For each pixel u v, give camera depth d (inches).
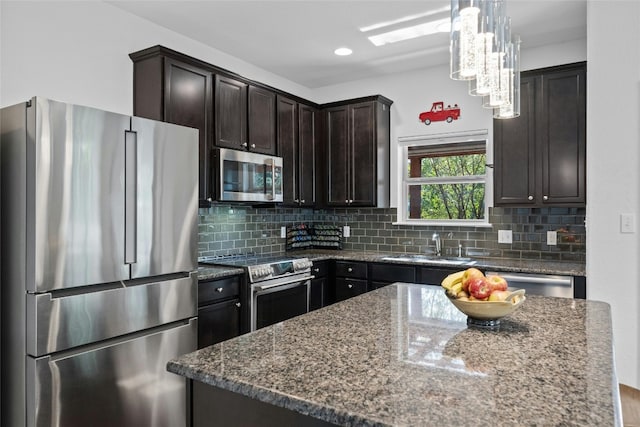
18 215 78.6
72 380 79.6
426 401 36.0
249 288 126.4
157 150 95.3
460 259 151.8
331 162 176.4
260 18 124.2
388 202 174.4
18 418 77.8
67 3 108.2
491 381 40.3
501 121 139.9
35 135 75.8
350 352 48.9
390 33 134.4
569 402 35.8
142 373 91.0
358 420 33.4
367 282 154.3
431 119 165.9
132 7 117.9
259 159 144.8
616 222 107.2
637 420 55.6
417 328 59.0
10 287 80.0
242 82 142.3
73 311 79.8
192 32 134.0
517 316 66.0
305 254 167.9
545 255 144.8
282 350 49.8
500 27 72.6
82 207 81.5
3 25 96.8
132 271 89.5
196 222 104.3
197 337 108.2
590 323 61.8
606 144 108.3
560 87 130.9
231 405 43.8
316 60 158.2
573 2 114.5
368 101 167.5
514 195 137.6
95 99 113.3
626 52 106.4
